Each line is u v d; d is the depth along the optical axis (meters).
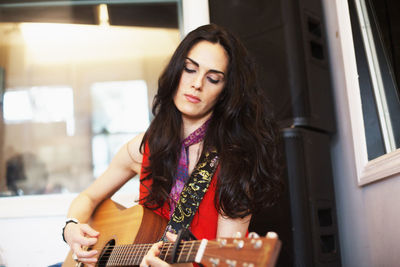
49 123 5.85
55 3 4.50
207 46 1.56
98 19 4.86
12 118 5.62
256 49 2.58
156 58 6.01
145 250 1.38
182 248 1.15
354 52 2.25
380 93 2.01
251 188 1.55
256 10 2.61
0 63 5.51
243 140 1.61
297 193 2.32
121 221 1.65
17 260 2.69
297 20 2.52
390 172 1.87
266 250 0.93
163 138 1.64
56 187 5.65
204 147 1.61
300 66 2.48
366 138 2.19
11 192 5.29
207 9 2.84
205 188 1.55
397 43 1.84
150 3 4.32
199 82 1.53
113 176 1.88
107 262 1.51
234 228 1.52
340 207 2.60
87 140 6.04
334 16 2.59
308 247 2.28
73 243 1.66
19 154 5.57
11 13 4.65
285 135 2.38
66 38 5.51
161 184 1.61
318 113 2.52
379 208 2.08
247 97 1.64
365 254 2.30
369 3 2.06
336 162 2.65
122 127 6.16
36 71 5.77
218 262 1.02
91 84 6.17
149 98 6.11
